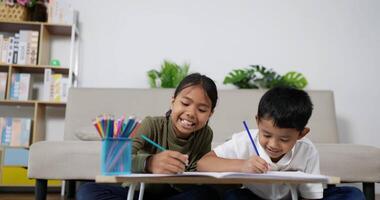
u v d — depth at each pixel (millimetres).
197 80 1164
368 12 3070
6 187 2572
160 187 1298
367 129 2969
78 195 1184
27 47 2734
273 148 1104
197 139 1292
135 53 2939
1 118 2645
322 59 3016
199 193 1209
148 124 1261
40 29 2779
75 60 2877
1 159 2570
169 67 2732
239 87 2832
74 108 2475
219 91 2535
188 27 2990
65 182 2520
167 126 1275
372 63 3033
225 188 1601
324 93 2592
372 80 3020
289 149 1125
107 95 2514
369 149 1861
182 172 843
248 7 3035
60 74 2779
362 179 1835
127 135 850
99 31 2936
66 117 2463
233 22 3018
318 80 2992
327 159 1832
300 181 808
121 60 2926
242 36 3006
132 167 933
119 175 787
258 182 816
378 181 1833
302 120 1074
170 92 2533
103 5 2961
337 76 3006
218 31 3000
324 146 1878
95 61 2910
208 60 2969
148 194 1313
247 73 2793
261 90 2551
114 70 2914
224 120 2479
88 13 2941
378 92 3010
